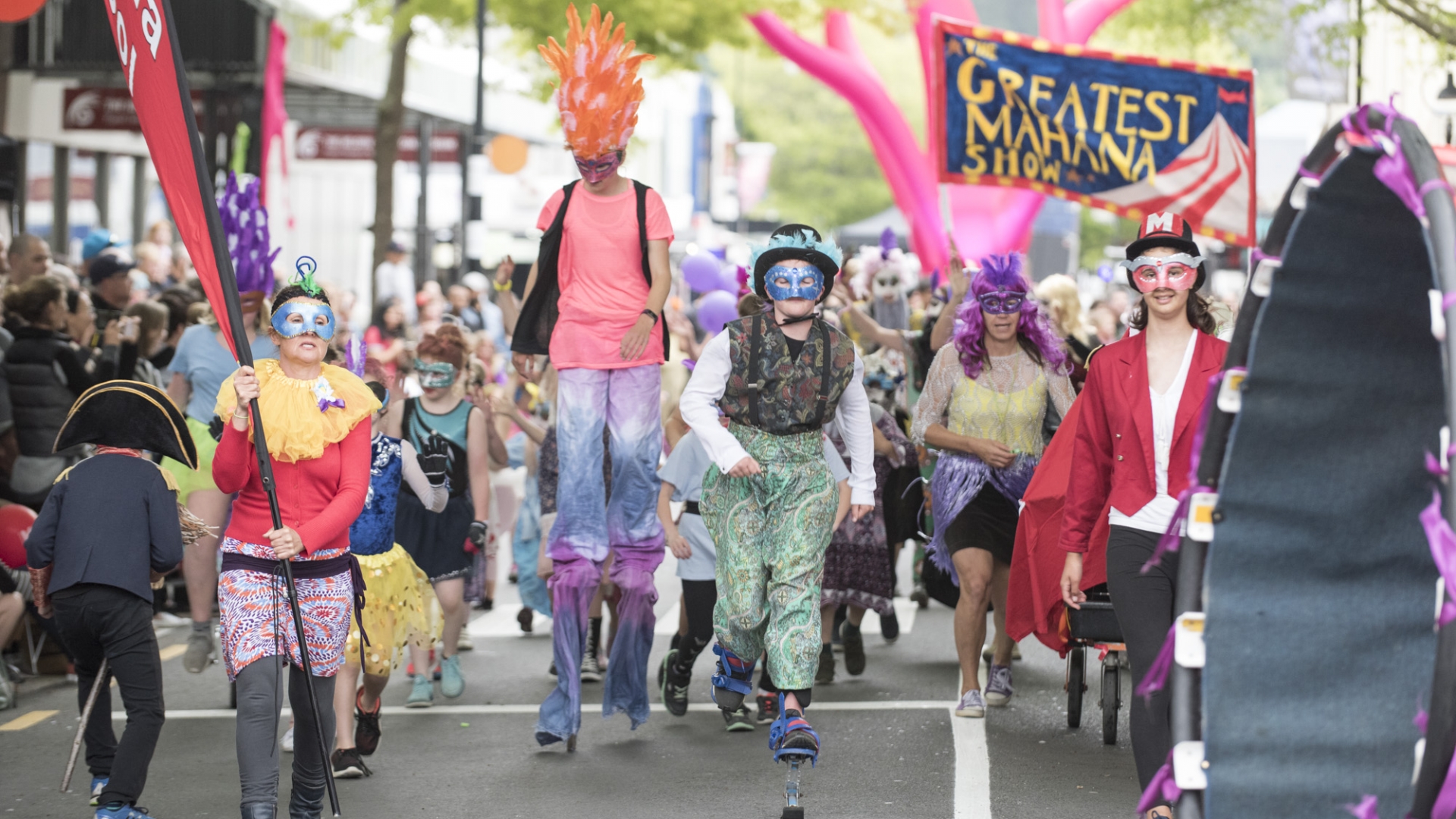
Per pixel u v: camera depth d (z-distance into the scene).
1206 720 4.19
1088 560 6.89
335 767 7.89
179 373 10.27
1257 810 4.18
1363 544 4.18
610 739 8.81
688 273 16.14
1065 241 43.12
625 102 8.09
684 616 9.05
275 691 6.16
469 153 26.25
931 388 9.14
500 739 8.81
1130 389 6.34
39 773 8.02
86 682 7.19
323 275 36.03
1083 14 19.64
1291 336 4.10
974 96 13.16
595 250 8.29
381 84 26.12
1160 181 13.15
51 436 10.97
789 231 7.10
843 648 11.49
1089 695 9.95
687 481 8.82
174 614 12.88
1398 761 4.14
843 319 12.62
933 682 10.31
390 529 8.12
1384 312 4.04
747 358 7.01
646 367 8.41
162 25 6.65
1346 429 4.14
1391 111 3.77
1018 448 8.97
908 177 22.39
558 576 8.30
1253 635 4.19
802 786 7.69
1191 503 4.25
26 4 8.68
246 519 6.26
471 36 27.27
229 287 6.38
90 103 24.20
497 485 15.77
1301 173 3.98
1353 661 4.18
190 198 6.58
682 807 7.31
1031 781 7.73
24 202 25.19
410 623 8.20
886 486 11.12
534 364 11.08
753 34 23.70
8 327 11.14
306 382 6.31
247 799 6.07
